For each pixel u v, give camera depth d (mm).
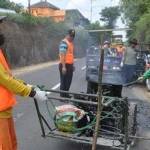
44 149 7418
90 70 10945
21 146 7570
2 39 4676
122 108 6363
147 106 11719
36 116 10109
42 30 44500
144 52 18328
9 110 4676
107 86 7480
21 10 44625
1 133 4598
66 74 11867
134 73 14094
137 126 8789
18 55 34031
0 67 4461
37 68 31344
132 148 7621
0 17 4684
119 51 14602
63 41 11773
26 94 4613
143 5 28969
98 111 5879
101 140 6613
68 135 6742
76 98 6848
